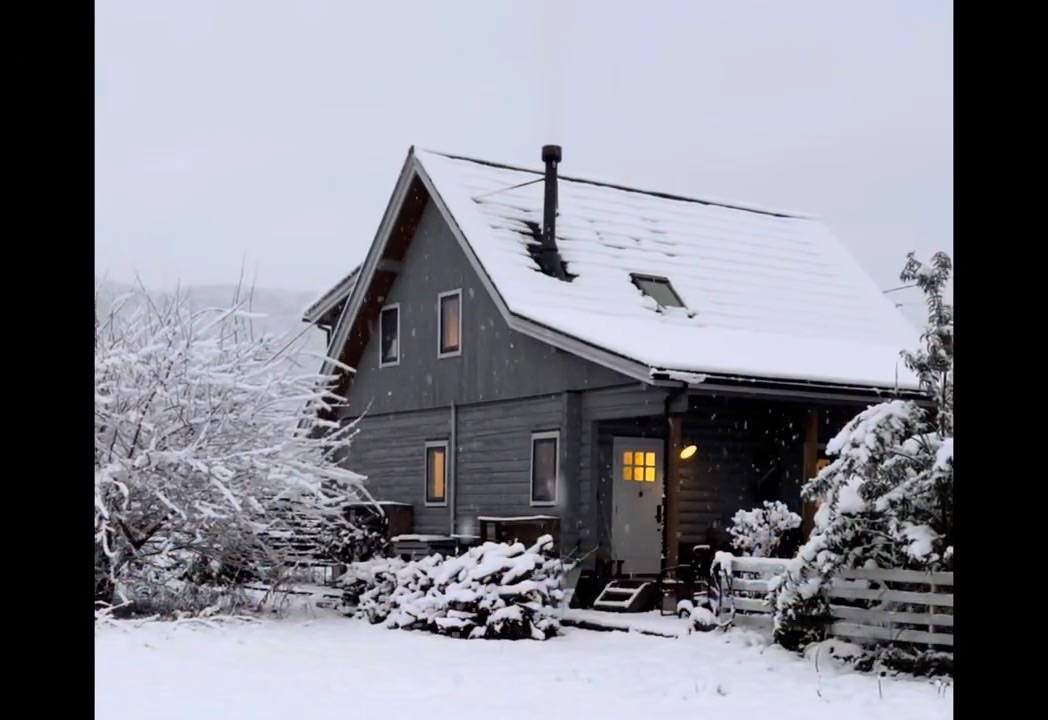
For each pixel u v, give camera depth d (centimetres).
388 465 2175
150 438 1528
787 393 1627
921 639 1066
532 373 1814
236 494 1523
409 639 1354
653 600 1596
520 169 2198
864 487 1098
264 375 1680
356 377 2302
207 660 1129
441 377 2038
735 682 1014
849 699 932
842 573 1141
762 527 1631
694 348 1673
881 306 2238
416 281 2125
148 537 1539
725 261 2184
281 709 870
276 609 1608
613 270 1995
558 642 1330
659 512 1797
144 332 1614
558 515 1722
